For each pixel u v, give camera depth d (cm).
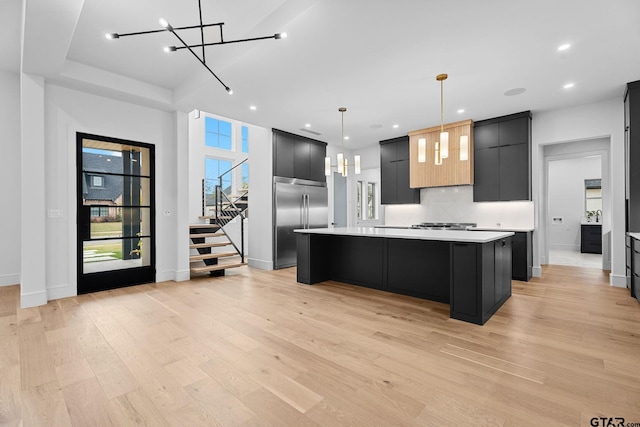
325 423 149
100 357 218
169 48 239
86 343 241
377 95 413
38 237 344
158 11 271
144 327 276
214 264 552
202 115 739
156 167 459
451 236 302
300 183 621
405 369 200
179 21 286
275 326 277
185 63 368
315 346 235
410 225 644
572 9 239
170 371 199
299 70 343
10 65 413
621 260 412
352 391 176
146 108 450
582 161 800
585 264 600
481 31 269
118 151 428
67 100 379
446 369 200
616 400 165
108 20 283
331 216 723
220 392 176
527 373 193
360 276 425
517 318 294
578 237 804
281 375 194
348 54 308
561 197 828
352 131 597
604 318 292
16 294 384
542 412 155
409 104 447
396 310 321
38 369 201
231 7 267
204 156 743
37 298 340
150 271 453
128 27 294
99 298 371
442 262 346
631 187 372
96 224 405
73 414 156
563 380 185
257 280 473
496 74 351
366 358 215
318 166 664
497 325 277
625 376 189
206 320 293
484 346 233
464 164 526
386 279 396
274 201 568
